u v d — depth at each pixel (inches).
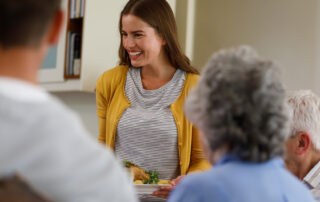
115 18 110.6
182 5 136.9
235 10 133.0
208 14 136.6
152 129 73.2
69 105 122.9
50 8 23.3
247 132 30.7
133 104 76.3
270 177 31.1
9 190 21.3
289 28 124.7
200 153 75.0
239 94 30.8
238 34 131.9
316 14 120.8
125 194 23.8
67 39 105.6
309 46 121.3
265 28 128.2
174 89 76.0
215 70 32.2
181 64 77.5
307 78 121.0
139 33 74.8
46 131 21.7
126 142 74.7
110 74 79.9
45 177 21.6
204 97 32.2
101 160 23.2
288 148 51.4
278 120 31.2
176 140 73.7
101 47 107.2
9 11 21.9
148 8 75.4
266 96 30.8
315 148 51.0
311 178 51.2
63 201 22.0
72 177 22.0
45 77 110.0
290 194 31.2
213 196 29.4
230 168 30.8
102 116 80.3
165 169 73.5
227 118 30.8
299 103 51.0
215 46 134.5
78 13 104.8
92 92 106.2
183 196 30.1
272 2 127.8
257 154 30.9
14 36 22.3
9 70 22.6
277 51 126.0
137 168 66.6
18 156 21.1
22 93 22.1
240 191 29.6
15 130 21.1
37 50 23.5
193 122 34.3
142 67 78.9
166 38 76.5
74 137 22.7
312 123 50.4
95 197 22.5
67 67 105.9
